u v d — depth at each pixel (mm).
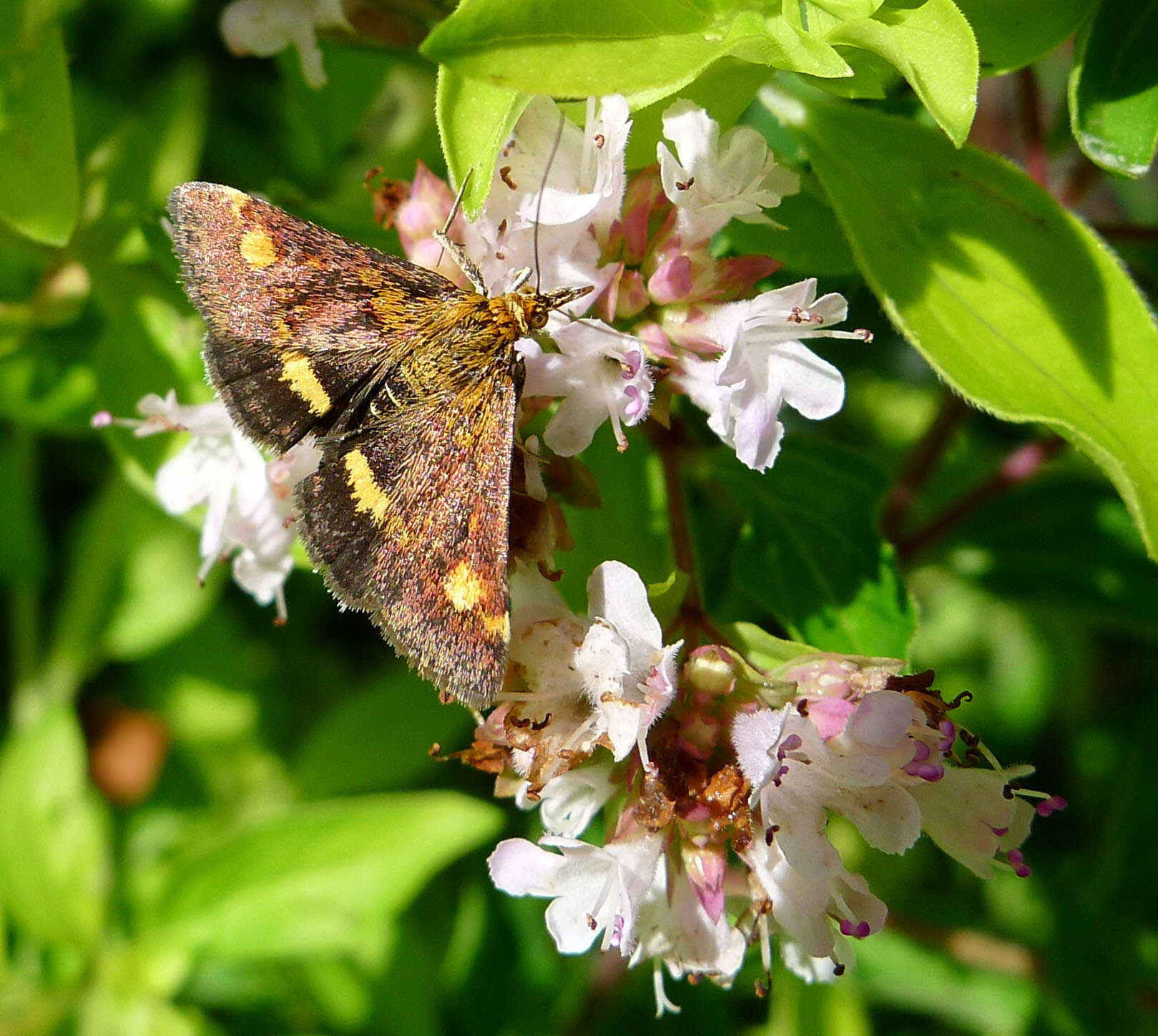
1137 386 103
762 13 102
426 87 125
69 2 120
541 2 99
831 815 108
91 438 127
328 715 127
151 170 118
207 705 130
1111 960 122
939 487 130
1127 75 104
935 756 100
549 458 104
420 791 127
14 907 121
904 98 112
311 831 119
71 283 117
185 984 125
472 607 100
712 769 102
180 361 114
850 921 101
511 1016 123
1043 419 101
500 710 102
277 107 132
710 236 103
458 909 127
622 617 100
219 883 119
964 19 100
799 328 102
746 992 125
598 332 101
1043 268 104
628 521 111
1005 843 102
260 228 103
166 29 131
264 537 106
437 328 102
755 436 101
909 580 123
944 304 104
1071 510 121
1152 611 120
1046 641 133
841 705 101
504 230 102
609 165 101
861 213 105
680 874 102
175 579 128
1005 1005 124
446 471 101
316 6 111
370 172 108
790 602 110
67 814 122
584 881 101
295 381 102
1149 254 122
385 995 124
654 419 105
